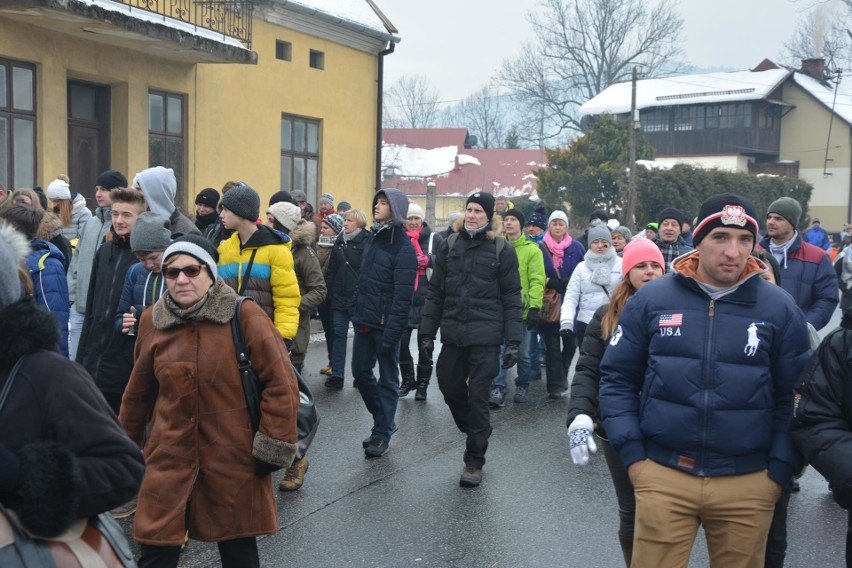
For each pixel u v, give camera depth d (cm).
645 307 337
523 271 900
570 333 789
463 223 625
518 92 5344
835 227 5469
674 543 321
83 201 889
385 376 677
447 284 625
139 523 351
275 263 544
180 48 1301
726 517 320
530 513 561
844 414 308
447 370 624
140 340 376
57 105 1212
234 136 1530
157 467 356
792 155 5584
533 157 5962
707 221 319
